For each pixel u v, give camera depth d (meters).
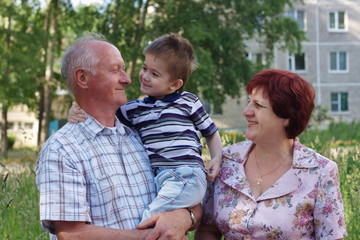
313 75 43.41
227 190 3.23
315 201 3.05
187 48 3.60
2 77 23.52
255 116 3.10
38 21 26.67
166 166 3.30
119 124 3.30
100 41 3.23
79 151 3.03
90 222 2.98
